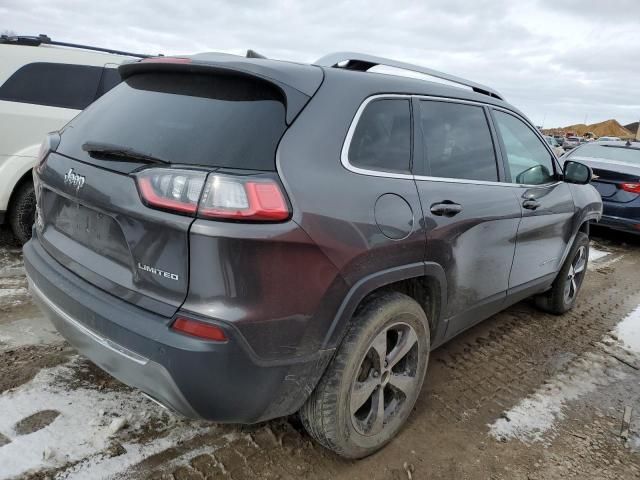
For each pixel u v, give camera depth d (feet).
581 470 8.58
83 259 7.09
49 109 15.33
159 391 6.18
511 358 12.26
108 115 7.66
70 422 8.03
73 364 9.58
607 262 22.68
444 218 8.41
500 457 8.64
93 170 6.77
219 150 6.19
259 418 6.66
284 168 6.21
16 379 8.93
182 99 7.09
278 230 5.94
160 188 5.93
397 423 8.47
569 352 12.94
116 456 7.47
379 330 7.51
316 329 6.55
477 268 9.71
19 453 7.27
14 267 14.16
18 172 14.79
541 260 12.67
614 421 10.14
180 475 7.30
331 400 7.13
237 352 5.87
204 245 5.70
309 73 7.23
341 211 6.64
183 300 5.94
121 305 6.34
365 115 7.58
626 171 24.40
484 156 10.21
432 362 11.60
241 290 5.82
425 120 8.80
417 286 8.82
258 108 6.61
